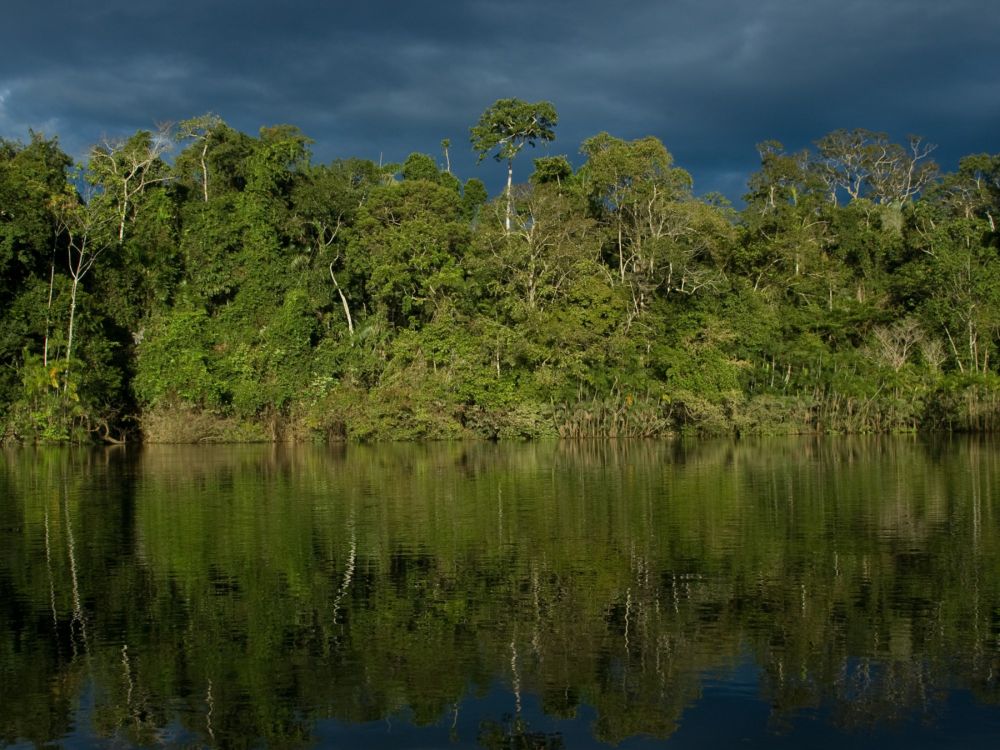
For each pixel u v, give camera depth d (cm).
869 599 1487
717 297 6644
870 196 9356
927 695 1091
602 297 5878
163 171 6650
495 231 6284
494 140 7338
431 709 1067
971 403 5938
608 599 1499
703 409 5691
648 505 2545
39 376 5072
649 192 6575
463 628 1350
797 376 6272
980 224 7650
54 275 5434
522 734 1000
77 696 1105
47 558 1828
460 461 4128
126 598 1520
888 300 7375
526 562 1780
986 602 1462
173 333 5734
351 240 6153
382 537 2050
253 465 3928
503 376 5800
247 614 1424
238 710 1063
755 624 1362
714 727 1013
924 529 2111
